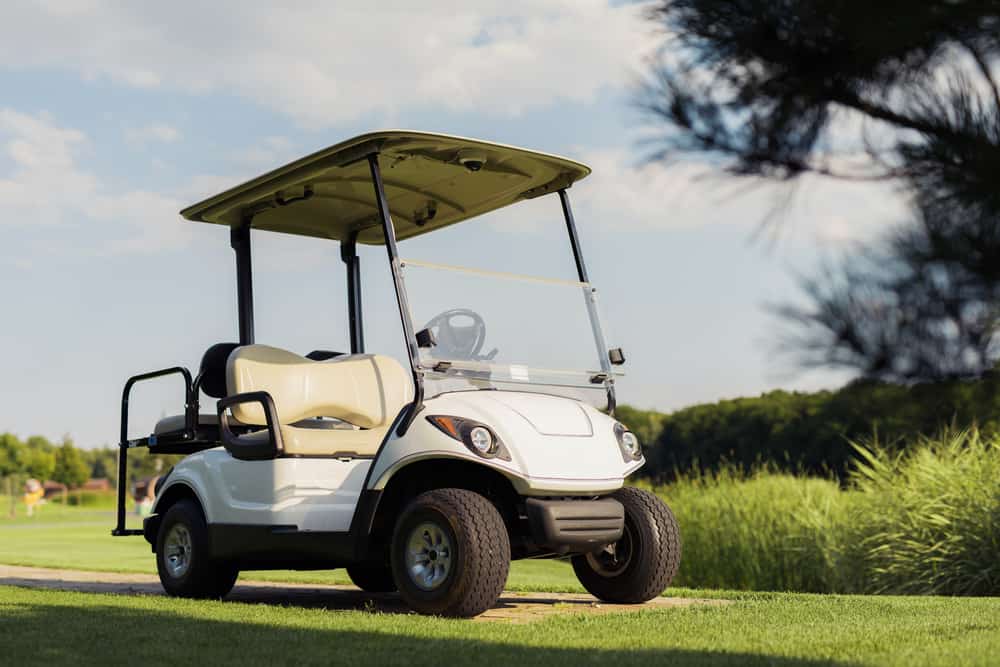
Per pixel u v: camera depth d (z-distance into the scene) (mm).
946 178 3754
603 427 4551
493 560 4000
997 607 4348
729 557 9266
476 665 2711
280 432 4684
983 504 7699
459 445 4098
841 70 3955
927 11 3643
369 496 4301
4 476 80000
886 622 3762
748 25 4043
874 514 8453
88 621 3625
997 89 3865
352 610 4203
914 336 3623
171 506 5383
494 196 5336
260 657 2850
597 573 4785
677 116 4383
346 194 5371
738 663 2748
